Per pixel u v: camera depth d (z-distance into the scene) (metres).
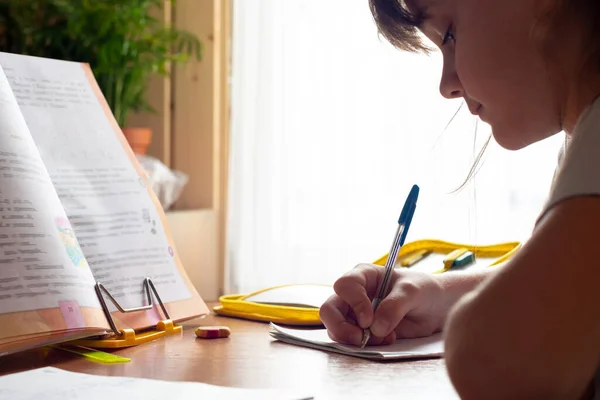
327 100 2.58
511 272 0.53
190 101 2.75
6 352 0.73
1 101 0.85
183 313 0.95
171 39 2.59
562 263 0.51
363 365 0.77
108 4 2.43
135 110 2.63
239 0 2.66
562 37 0.61
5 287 0.75
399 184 2.52
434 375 0.73
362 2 2.54
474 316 0.53
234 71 2.68
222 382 0.70
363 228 2.56
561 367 0.50
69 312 0.78
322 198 2.59
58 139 0.93
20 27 2.50
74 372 0.72
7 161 0.81
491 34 0.67
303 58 2.59
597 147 0.53
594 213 0.51
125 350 0.84
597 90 0.60
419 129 2.50
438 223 2.47
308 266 2.62
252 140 2.67
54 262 0.80
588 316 0.50
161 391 0.63
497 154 2.40
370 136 2.55
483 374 0.52
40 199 0.83
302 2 2.58
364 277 0.89
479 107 0.74
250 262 2.68
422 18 0.75
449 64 0.75
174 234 2.46
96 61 2.50
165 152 2.76
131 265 0.93
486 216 2.42
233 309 1.04
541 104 0.66
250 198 2.67
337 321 0.85
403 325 0.89
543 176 2.38
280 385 0.69
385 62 2.53
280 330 0.89
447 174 2.46
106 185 0.96
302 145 2.61
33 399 0.61
